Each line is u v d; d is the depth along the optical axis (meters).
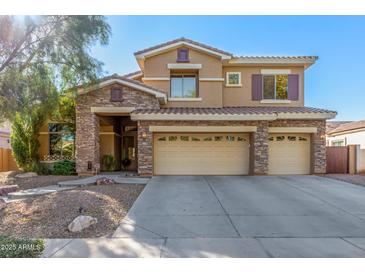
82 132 17.25
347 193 11.38
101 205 9.06
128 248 5.79
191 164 17.00
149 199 10.27
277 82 20.84
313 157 17.27
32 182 14.85
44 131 19.83
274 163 17.50
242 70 20.88
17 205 9.27
